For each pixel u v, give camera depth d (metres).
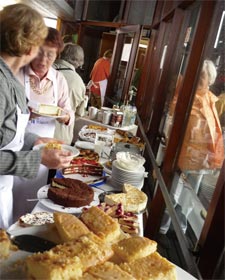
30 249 0.96
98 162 1.96
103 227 1.07
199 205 1.82
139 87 4.89
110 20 7.52
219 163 1.73
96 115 3.44
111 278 0.80
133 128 3.54
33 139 1.63
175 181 2.37
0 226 1.49
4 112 1.23
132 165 1.73
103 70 5.71
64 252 0.86
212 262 1.33
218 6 1.96
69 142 2.81
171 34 3.06
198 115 2.08
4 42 1.15
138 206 1.48
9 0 5.10
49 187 1.48
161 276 0.88
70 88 2.81
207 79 2.02
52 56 2.03
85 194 1.43
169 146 2.33
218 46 1.99
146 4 5.58
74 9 6.93
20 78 2.04
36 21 1.16
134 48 4.85
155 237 2.49
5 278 0.83
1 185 1.46
